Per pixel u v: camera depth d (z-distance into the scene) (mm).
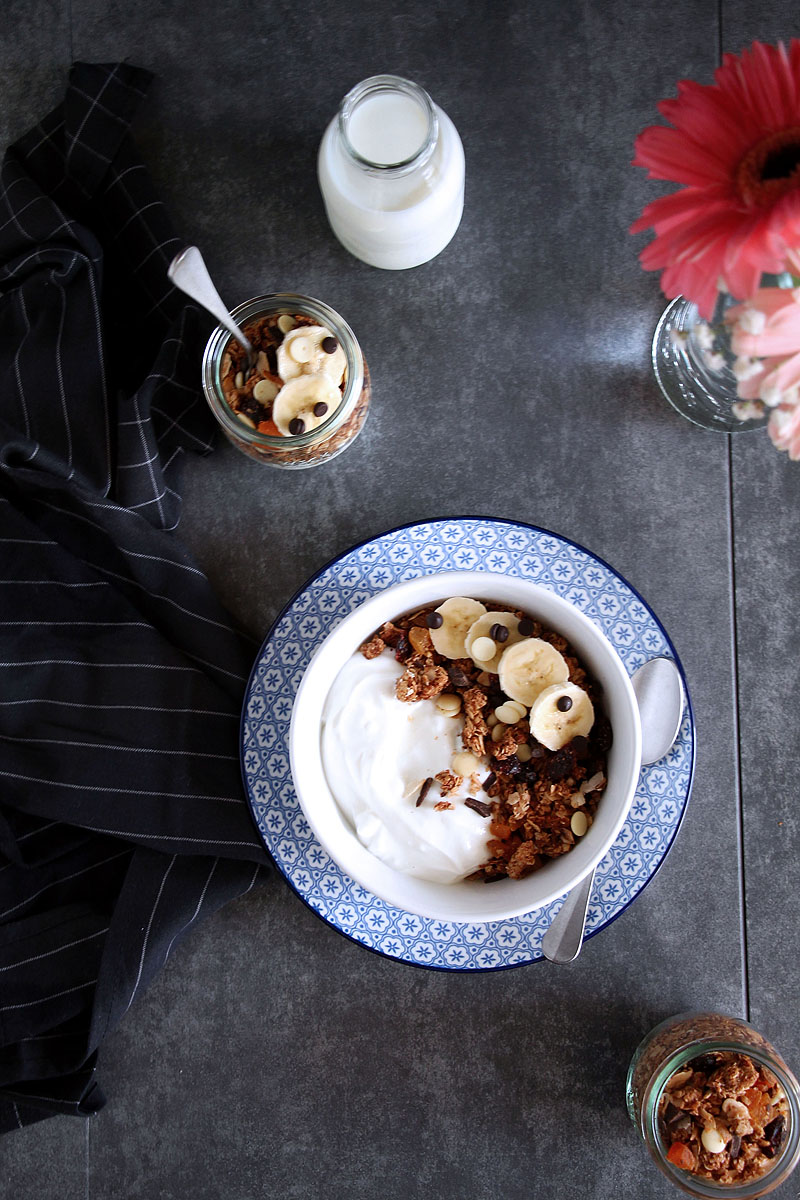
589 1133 676
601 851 590
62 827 692
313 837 649
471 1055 681
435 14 691
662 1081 632
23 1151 689
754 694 683
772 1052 643
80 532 690
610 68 688
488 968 644
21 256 684
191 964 689
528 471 689
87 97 678
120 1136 687
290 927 688
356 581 648
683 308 663
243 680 678
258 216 695
